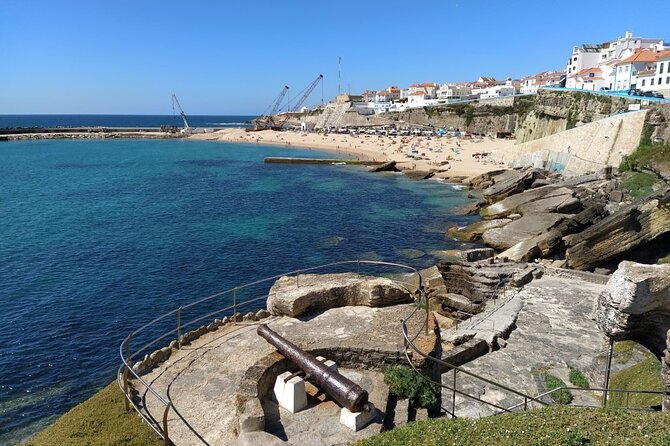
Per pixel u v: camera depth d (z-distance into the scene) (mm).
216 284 35969
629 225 31234
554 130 82562
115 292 33938
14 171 99125
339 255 43219
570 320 22328
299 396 10188
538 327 21656
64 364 24734
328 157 121750
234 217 58000
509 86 183625
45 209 61812
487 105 150750
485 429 9023
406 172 92188
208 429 9977
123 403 10961
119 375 11883
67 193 74438
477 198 68188
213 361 12750
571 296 25234
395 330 12953
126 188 79875
